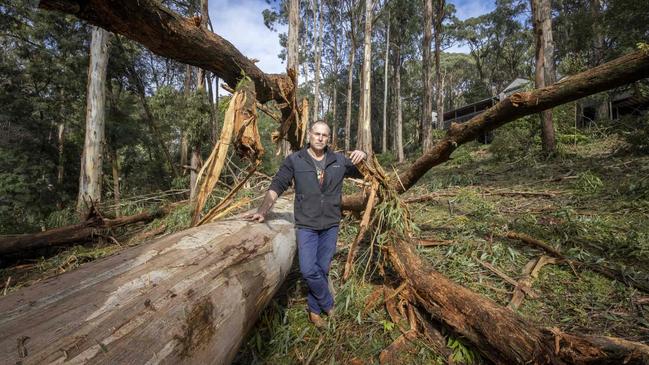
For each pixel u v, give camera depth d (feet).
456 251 10.75
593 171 19.08
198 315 4.44
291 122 13.41
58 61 41.86
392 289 8.87
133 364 3.28
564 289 8.43
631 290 7.90
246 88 9.00
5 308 3.56
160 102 33.09
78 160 45.91
